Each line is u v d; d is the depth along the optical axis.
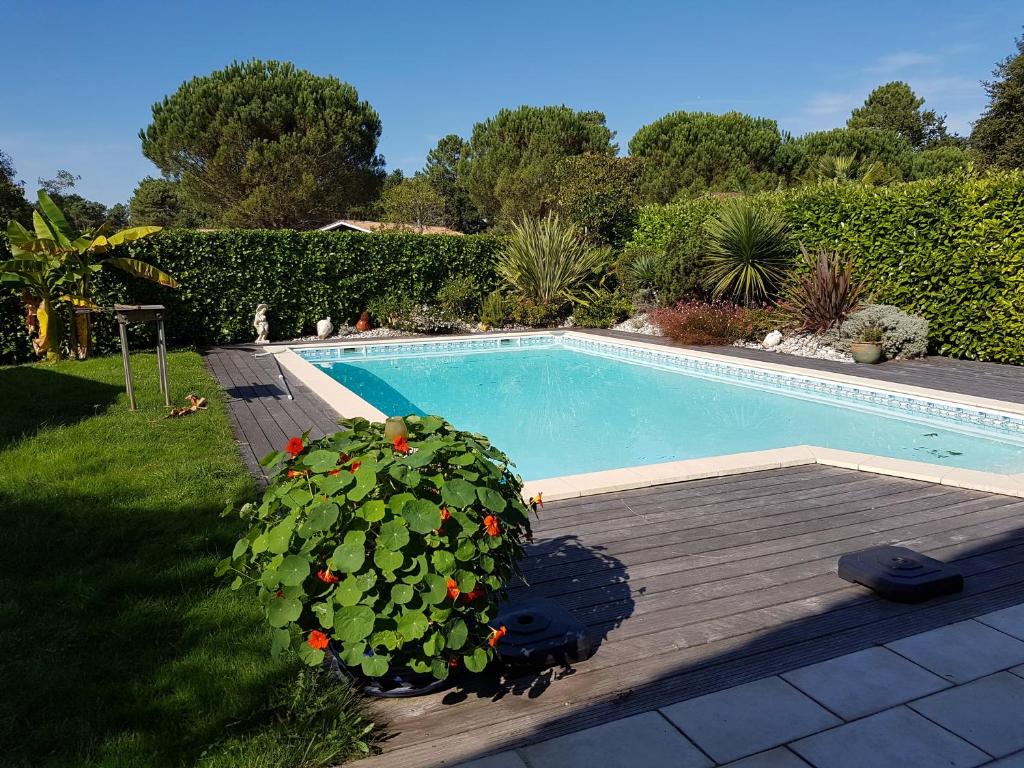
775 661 2.57
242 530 3.71
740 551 3.70
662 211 16.12
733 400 8.99
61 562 3.32
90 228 10.74
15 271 9.71
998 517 4.23
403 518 2.03
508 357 12.45
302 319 13.77
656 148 29.98
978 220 9.74
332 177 27.45
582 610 3.02
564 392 9.73
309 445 2.40
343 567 1.98
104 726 2.09
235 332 13.02
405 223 30.00
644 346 12.02
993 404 7.14
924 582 3.07
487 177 30.73
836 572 3.42
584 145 31.08
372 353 12.74
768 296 12.68
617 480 4.86
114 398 7.23
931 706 2.27
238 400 7.68
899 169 27.98
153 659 2.48
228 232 12.74
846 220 11.57
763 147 29.16
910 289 10.66
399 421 2.30
